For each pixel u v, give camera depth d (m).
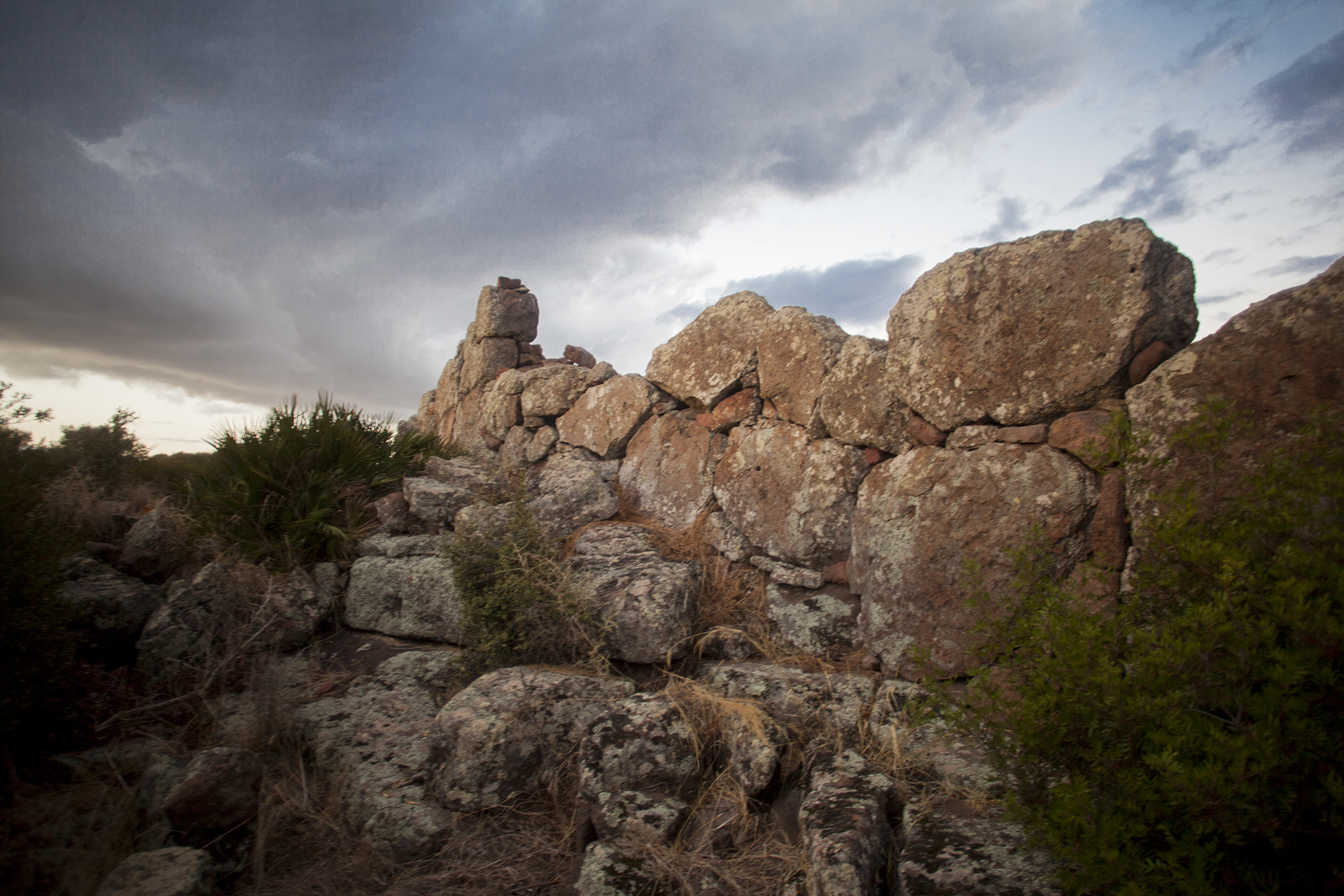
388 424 6.78
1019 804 2.06
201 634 4.31
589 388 6.24
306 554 5.15
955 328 3.53
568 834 2.94
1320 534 1.82
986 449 3.38
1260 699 1.66
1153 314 2.96
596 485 5.36
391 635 4.70
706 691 3.37
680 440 5.30
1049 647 2.15
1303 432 2.08
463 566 4.17
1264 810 1.57
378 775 3.28
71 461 7.38
